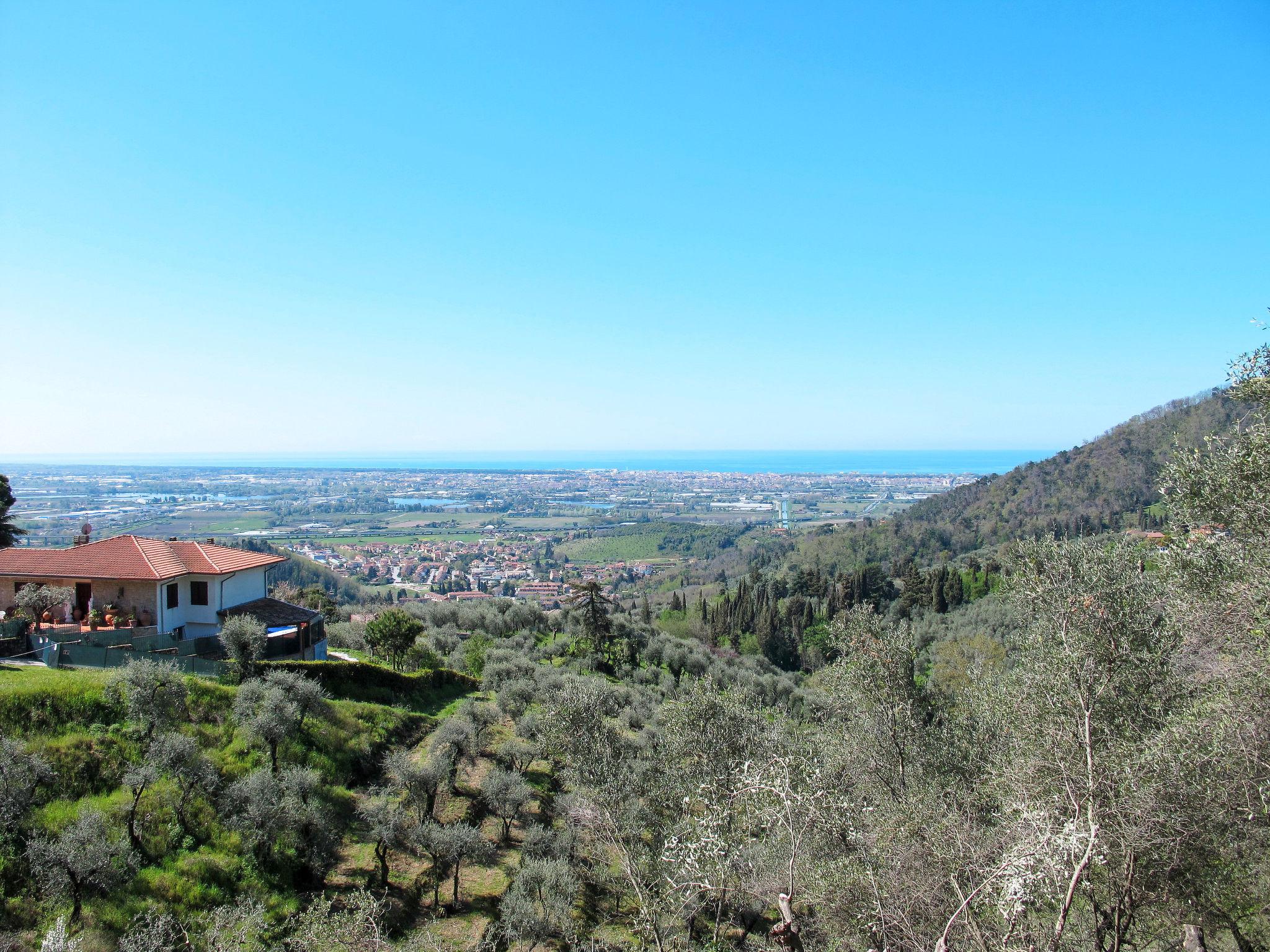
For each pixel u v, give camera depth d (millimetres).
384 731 23844
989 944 9109
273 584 44500
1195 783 9344
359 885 16547
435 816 19531
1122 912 9922
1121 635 11164
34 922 12531
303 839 16750
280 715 19500
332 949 12219
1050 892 8789
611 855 18562
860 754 16922
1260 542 11156
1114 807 9328
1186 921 9766
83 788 15461
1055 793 10391
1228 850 9352
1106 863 9719
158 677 18125
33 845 13164
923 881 10414
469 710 25875
